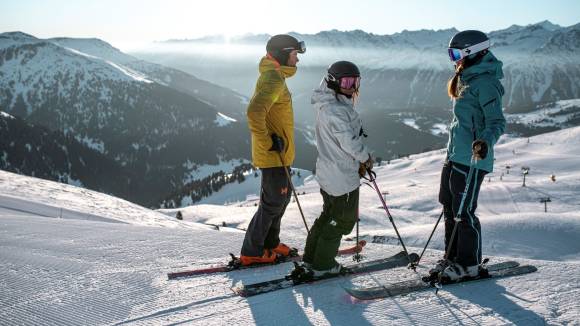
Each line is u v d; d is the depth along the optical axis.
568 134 161.62
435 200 71.81
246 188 142.38
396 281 3.82
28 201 14.12
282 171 4.21
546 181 85.25
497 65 3.48
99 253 5.03
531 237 26.02
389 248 5.07
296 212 48.38
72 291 3.76
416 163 143.00
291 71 4.18
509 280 3.62
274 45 4.11
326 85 3.66
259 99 3.92
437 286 3.46
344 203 3.75
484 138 3.31
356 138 3.54
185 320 3.15
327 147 3.70
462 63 3.56
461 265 3.63
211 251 5.25
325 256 3.83
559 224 27.47
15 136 148.12
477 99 3.48
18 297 3.61
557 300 3.17
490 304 3.19
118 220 14.00
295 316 3.17
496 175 106.25
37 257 4.71
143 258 4.87
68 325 3.12
